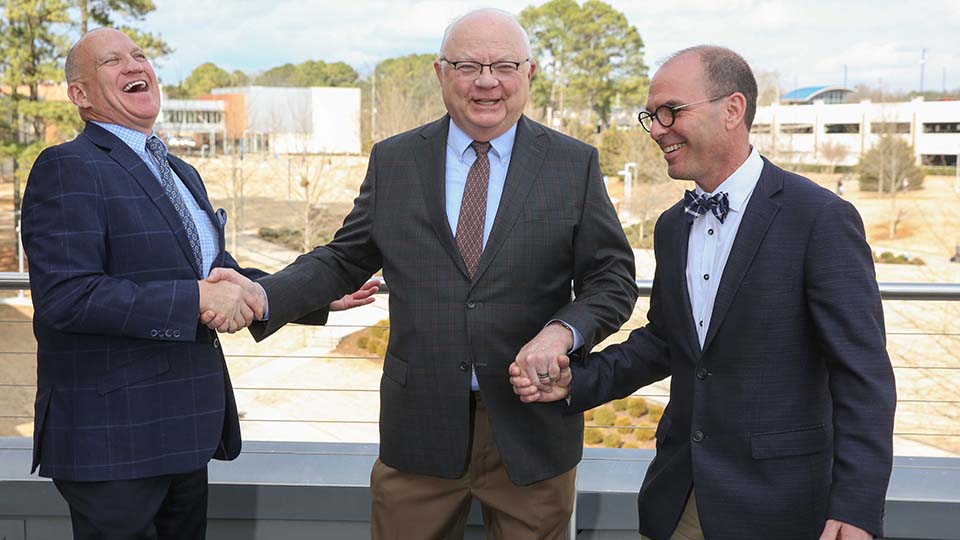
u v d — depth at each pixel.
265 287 2.04
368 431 14.04
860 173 41.41
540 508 2.04
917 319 13.98
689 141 1.65
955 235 37.19
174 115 39.34
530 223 1.98
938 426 12.30
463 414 1.98
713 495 1.66
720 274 1.69
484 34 1.94
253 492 2.53
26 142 32.59
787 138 42.59
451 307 1.97
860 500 1.50
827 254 1.57
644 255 27.23
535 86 49.44
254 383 14.66
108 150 1.94
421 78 40.91
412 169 2.04
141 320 1.85
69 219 1.84
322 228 34.38
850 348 1.54
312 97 40.66
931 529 2.44
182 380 1.99
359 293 2.41
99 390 1.91
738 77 1.64
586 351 1.91
